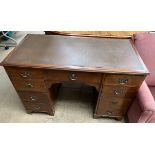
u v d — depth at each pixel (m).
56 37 1.56
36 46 1.40
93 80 1.28
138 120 1.27
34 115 1.74
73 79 1.29
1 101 1.89
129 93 1.34
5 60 1.22
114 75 1.20
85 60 1.24
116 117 1.63
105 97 1.41
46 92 1.44
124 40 1.53
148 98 1.18
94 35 1.74
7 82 2.17
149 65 1.46
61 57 1.27
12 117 1.72
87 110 1.80
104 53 1.33
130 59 1.26
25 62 1.21
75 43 1.47
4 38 3.25
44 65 1.18
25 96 1.51
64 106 1.84
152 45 1.43
